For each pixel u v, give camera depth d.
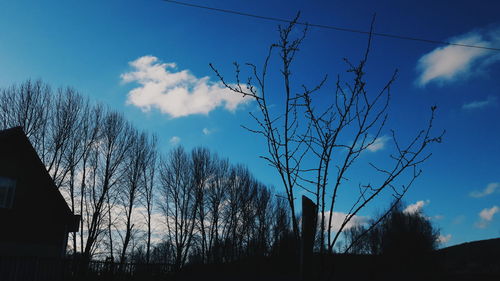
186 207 45.66
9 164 20.81
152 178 42.00
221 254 49.25
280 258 36.19
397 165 3.22
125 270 22.20
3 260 15.84
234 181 51.47
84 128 33.50
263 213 51.72
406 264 35.16
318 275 2.94
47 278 17.88
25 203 21.22
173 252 45.16
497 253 35.97
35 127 29.69
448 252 40.12
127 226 37.97
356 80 3.38
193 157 47.53
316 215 3.11
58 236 22.44
